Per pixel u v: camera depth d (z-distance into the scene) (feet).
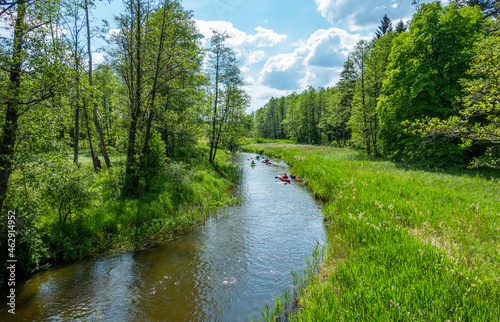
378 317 11.73
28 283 20.51
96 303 18.02
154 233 30.83
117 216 31.53
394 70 66.39
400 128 67.92
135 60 39.17
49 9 23.25
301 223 33.35
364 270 16.65
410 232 21.77
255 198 47.03
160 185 43.42
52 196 25.44
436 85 56.39
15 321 16.06
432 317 11.22
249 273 21.76
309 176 59.41
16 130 20.36
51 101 22.43
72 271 22.45
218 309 17.28
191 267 23.04
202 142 102.73
